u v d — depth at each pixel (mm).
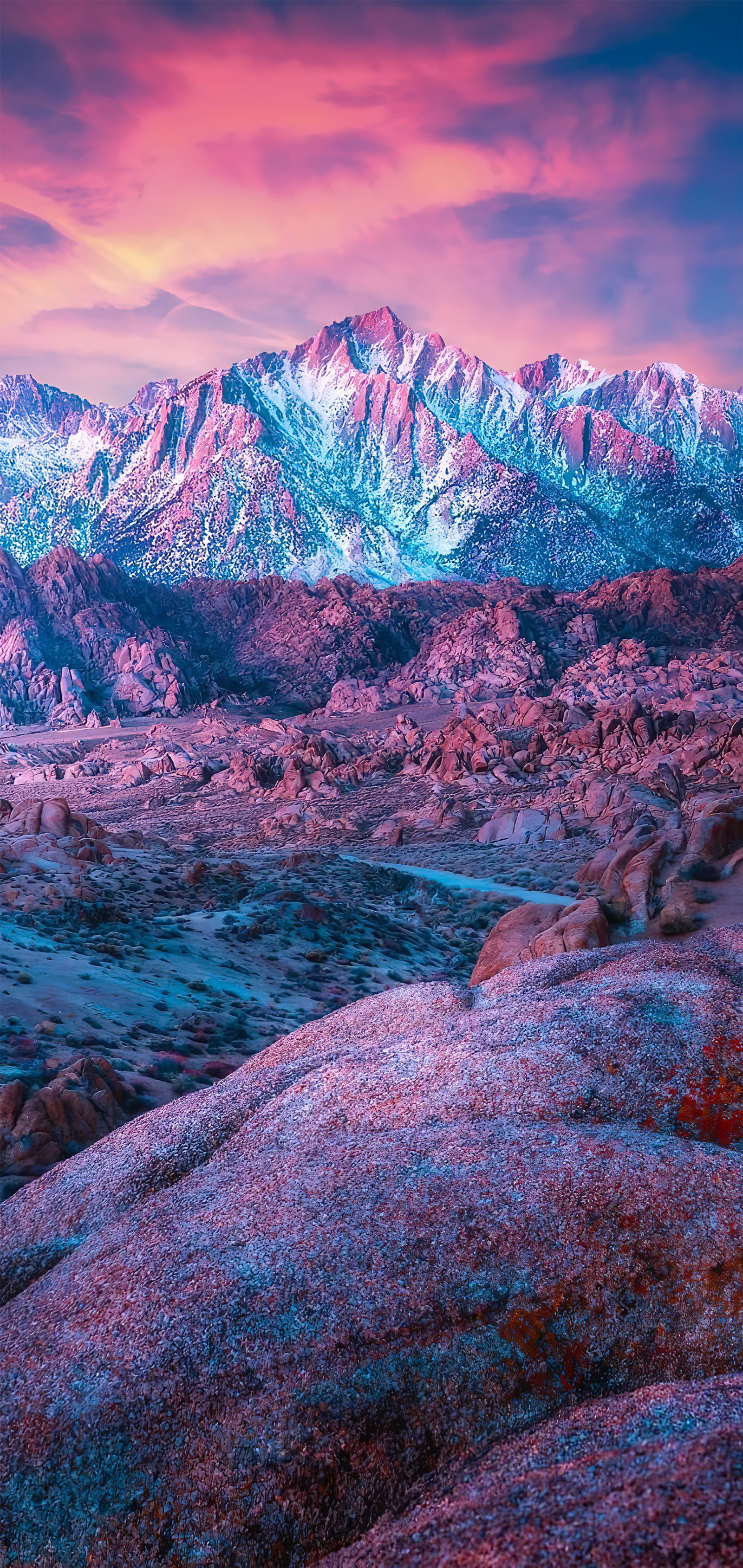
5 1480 4855
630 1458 3896
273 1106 8242
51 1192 8141
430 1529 3945
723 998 8008
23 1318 6043
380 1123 7371
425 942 47344
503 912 56094
